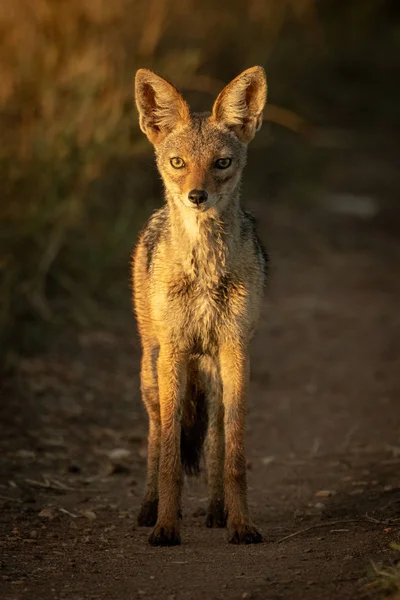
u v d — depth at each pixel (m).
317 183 27.11
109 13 18.03
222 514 9.44
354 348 16.66
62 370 14.57
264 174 25.94
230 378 9.01
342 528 8.84
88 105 16.81
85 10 17.55
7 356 14.20
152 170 18.97
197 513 9.91
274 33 27.80
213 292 8.95
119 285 17.53
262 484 10.93
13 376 13.99
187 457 9.77
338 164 29.59
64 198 16.42
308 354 16.34
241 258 9.00
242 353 9.02
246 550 8.30
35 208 15.52
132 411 13.54
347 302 19.25
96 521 9.52
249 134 9.55
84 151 16.56
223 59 24.92
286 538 8.66
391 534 8.25
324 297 19.45
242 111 9.51
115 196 18.53
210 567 7.79
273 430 12.97
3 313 14.43
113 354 15.43
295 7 30.89
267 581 7.30
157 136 9.68
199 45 23.59
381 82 36.41
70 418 12.98
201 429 9.70
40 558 8.20
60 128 16.28
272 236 22.98
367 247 23.06
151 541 8.62
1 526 9.16
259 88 9.51
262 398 14.29
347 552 7.88
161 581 7.49
